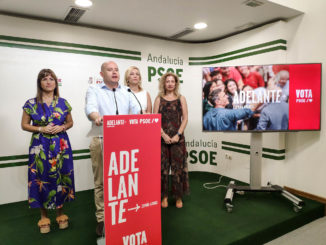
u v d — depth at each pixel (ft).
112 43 11.69
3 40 9.56
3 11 9.44
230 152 12.78
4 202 9.93
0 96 9.63
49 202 7.06
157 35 12.61
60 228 7.70
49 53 10.39
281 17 10.30
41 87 7.11
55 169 7.05
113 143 4.81
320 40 9.43
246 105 9.41
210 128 9.78
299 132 10.24
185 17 10.27
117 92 7.00
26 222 8.25
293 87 9.24
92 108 6.37
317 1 9.42
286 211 8.80
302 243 7.43
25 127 6.98
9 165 9.95
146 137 5.23
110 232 4.92
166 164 9.04
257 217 8.32
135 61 12.30
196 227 7.67
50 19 10.30
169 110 8.95
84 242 6.89
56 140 7.09
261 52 11.12
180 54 13.60
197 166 14.02
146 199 5.34
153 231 5.48
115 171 4.89
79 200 10.15
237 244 6.89
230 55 12.59
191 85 13.87
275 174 10.73
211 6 9.17
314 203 9.41
